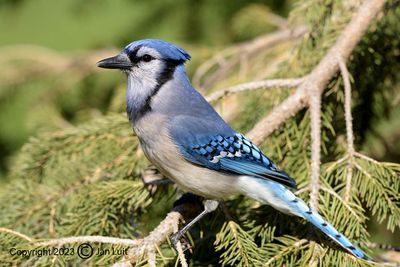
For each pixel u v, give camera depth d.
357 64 9.23
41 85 13.39
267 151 8.54
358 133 9.36
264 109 9.17
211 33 13.59
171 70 8.34
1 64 13.36
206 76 11.97
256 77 10.15
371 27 9.23
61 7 14.27
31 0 14.35
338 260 6.96
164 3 13.80
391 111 9.76
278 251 7.06
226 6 13.50
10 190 8.70
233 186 7.89
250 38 13.14
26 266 7.18
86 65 13.29
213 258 7.95
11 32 14.43
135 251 7.02
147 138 8.16
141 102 8.28
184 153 7.95
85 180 8.59
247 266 6.99
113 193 8.02
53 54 13.41
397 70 9.55
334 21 9.23
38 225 8.23
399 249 7.72
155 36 13.78
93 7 14.15
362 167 7.61
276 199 7.54
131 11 14.01
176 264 7.01
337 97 8.75
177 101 8.27
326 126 8.60
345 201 7.35
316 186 7.48
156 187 8.30
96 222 7.95
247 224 7.63
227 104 9.72
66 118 13.47
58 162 9.00
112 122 9.13
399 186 7.68
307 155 8.41
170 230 7.41
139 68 8.32
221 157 7.89
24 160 9.13
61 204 8.40
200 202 8.28
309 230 7.27
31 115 12.54
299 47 9.42
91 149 8.96
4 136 13.70
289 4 12.87
